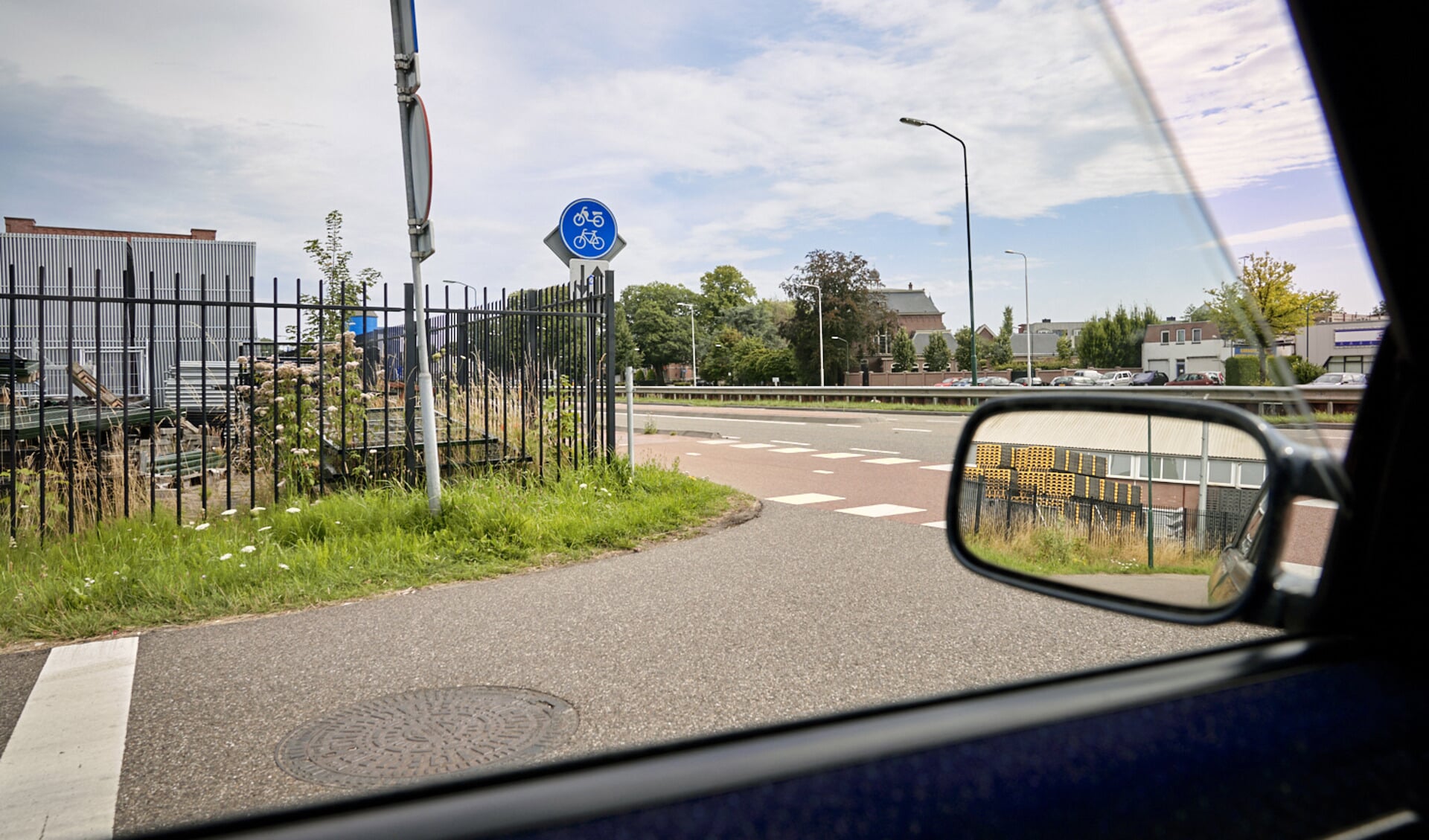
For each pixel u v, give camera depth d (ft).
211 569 19.03
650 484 31.12
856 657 14.01
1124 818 2.29
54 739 11.09
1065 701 2.70
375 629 15.96
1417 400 2.89
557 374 31.76
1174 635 14.93
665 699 12.32
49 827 8.84
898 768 2.30
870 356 237.25
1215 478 3.90
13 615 16.56
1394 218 2.58
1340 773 2.56
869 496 33.55
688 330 351.46
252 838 2.00
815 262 228.02
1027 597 17.70
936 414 88.28
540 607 17.34
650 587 18.94
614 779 2.19
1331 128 2.53
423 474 27.73
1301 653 3.10
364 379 33.91
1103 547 4.88
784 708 11.91
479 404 32.78
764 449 54.34
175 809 9.21
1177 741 2.55
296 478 26.32
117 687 13.06
